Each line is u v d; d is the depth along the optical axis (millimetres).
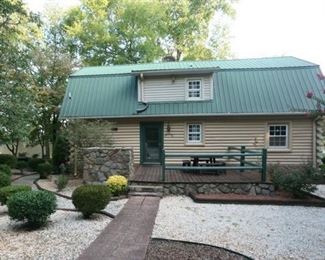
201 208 7871
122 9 25234
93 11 24844
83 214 6715
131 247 4457
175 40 28688
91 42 24594
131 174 10180
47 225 6117
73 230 5777
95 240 4797
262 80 14164
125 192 9102
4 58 10727
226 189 9352
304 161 12773
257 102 13367
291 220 6840
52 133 19672
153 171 11828
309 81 13883
